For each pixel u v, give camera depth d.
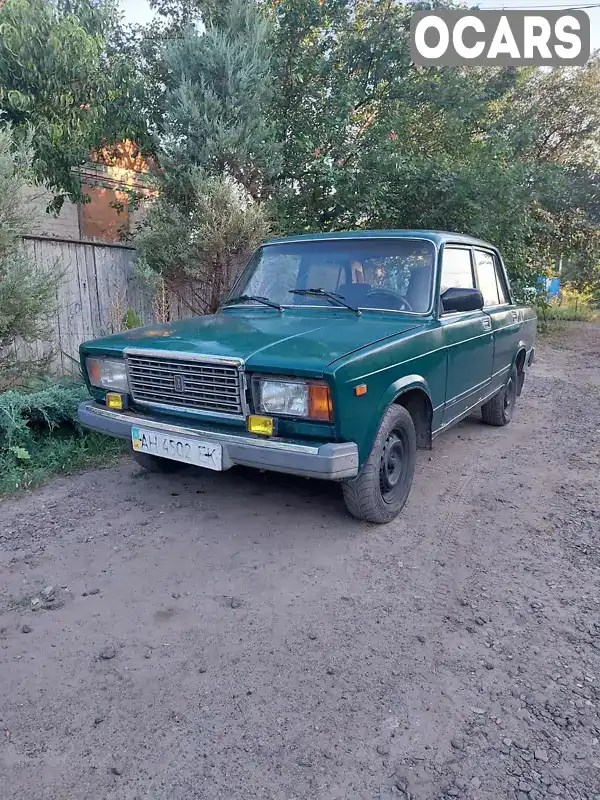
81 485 4.54
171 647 2.64
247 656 2.59
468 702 2.34
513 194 10.49
